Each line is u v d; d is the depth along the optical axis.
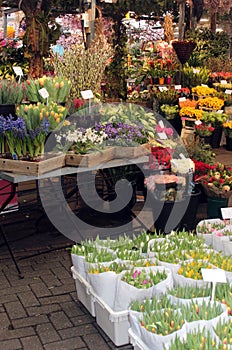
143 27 11.82
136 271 2.61
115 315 2.52
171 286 2.55
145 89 9.22
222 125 8.18
